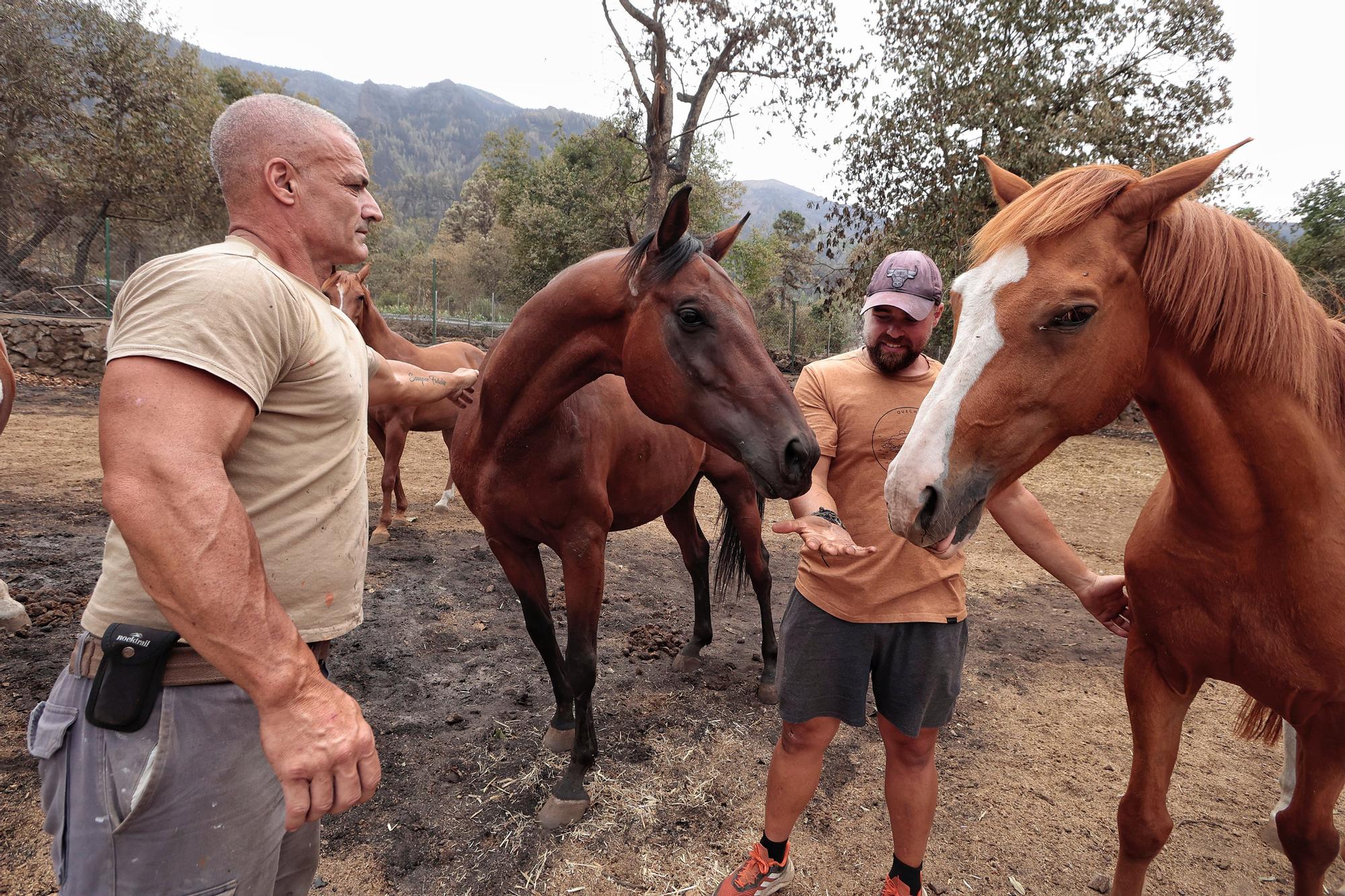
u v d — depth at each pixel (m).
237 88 25.12
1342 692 1.41
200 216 16.38
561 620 3.89
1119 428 12.27
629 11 12.33
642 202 18.98
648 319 1.88
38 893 1.83
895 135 11.93
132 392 0.91
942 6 11.62
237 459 1.07
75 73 14.30
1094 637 4.00
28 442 6.82
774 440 1.70
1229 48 11.15
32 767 2.31
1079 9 11.01
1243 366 1.28
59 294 12.61
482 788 2.44
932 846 2.24
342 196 1.24
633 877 2.07
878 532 1.70
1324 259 11.47
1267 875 2.16
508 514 2.34
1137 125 11.49
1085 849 2.25
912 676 1.70
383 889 1.99
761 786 2.52
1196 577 1.49
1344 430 1.40
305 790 0.93
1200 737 2.96
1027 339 1.23
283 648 0.93
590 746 2.38
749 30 12.32
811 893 2.02
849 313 17.58
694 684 3.27
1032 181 10.70
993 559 5.47
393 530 5.49
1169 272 1.26
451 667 3.31
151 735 1.03
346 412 1.20
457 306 24.17
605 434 2.43
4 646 3.05
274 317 1.04
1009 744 2.87
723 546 3.54
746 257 24.67
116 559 1.07
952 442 1.24
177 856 1.06
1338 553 1.34
